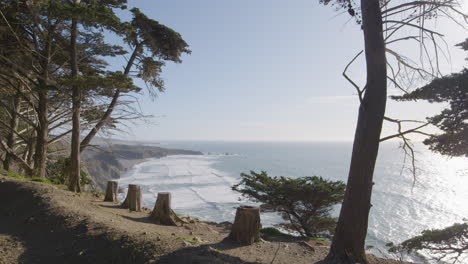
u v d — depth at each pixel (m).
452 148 5.83
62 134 13.96
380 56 5.52
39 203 6.92
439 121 5.98
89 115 14.30
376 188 69.88
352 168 5.64
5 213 6.75
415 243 7.64
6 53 11.86
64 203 7.18
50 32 12.26
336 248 5.61
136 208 9.88
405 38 5.75
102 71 14.16
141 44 13.91
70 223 5.84
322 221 13.29
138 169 107.50
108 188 11.21
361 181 5.51
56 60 13.49
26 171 13.27
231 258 4.74
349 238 5.50
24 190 7.82
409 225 38.84
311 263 5.70
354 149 5.66
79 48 12.92
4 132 16.19
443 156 6.19
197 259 4.07
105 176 60.56
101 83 10.05
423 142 6.31
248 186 13.84
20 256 4.69
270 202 13.12
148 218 8.80
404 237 33.56
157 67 14.36
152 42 13.33
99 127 14.26
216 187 66.19
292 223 14.05
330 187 12.75
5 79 12.20
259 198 13.15
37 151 12.89
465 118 5.78
